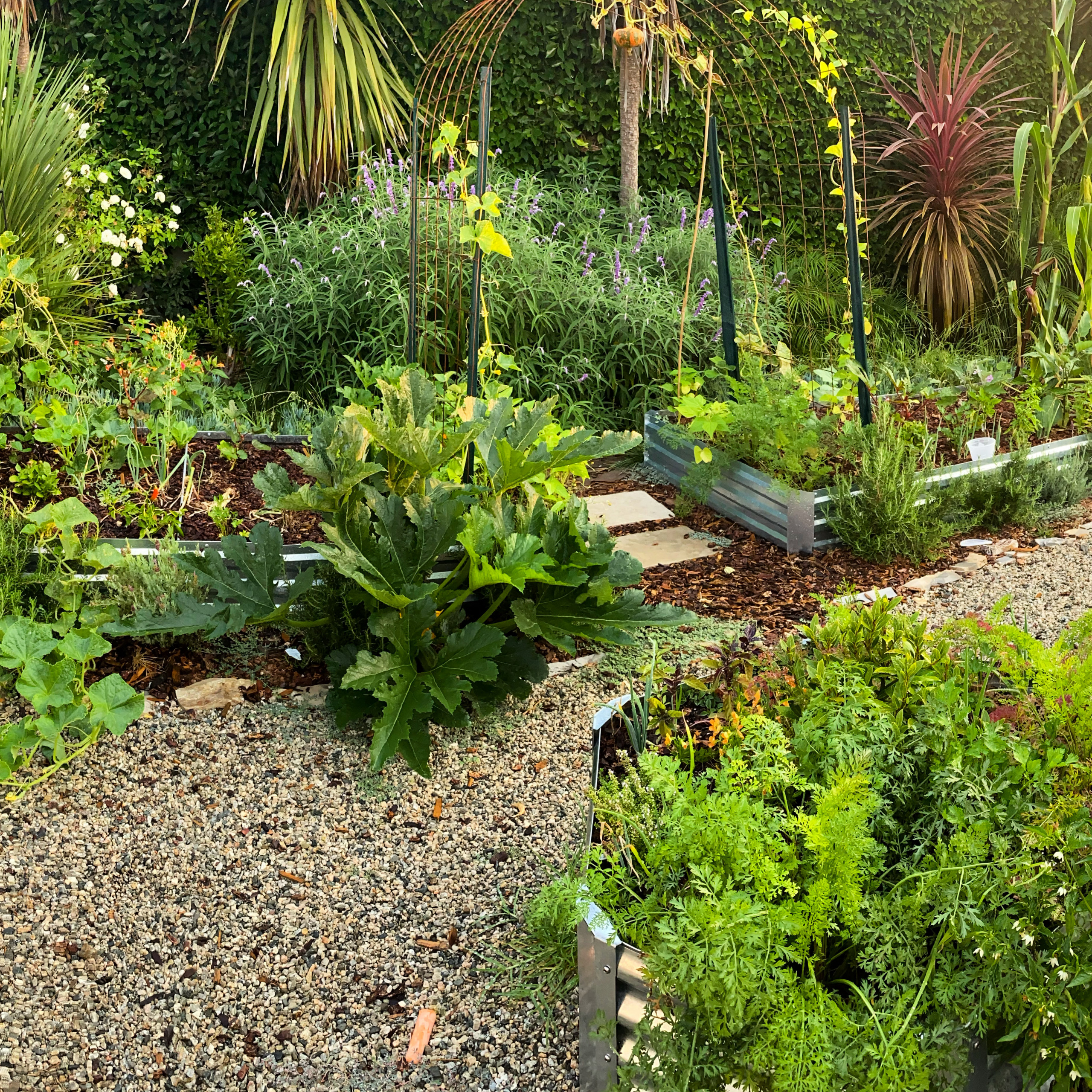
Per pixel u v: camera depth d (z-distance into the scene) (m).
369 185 6.21
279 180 6.74
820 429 4.48
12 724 2.74
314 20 6.38
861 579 4.00
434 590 2.86
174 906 2.35
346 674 2.65
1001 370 5.32
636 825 1.88
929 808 1.89
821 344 6.52
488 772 2.83
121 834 2.55
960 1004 1.59
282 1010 2.09
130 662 3.22
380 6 6.85
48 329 5.05
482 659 2.79
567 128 7.12
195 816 2.62
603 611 3.05
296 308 5.82
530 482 3.57
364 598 3.01
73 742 2.85
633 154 6.79
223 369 5.85
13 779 2.68
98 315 6.01
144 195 6.67
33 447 4.24
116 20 6.41
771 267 6.95
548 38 6.91
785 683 2.26
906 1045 1.48
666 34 5.31
